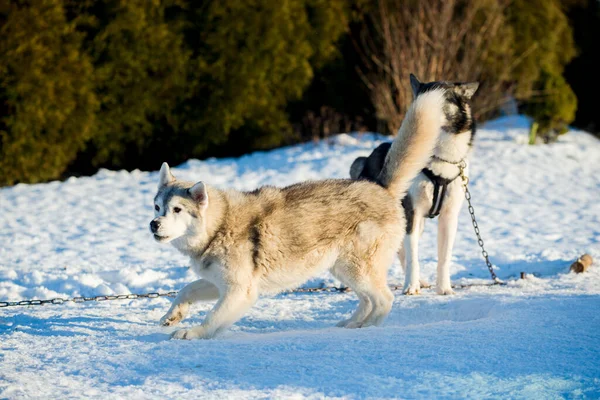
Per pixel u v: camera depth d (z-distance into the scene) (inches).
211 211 242.4
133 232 490.6
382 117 799.7
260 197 251.4
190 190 241.0
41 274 356.2
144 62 757.9
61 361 205.6
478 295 299.7
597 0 997.2
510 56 838.5
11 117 673.6
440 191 313.3
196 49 791.7
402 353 202.2
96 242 460.1
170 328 252.7
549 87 780.6
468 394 170.6
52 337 237.1
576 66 996.6
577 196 593.9
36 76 673.6
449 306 283.6
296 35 808.9
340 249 253.0
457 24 813.9
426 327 233.9
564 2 991.0
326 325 265.4
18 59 669.9
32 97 673.6
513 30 864.3
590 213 535.2
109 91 750.5
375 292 253.9
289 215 246.4
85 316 275.6
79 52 722.2
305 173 652.7
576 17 997.8
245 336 238.2
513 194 596.7
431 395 170.2
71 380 187.5
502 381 178.4
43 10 684.7
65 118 708.0
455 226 318.3
